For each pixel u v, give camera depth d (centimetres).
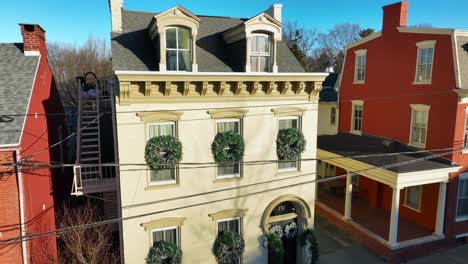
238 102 1241
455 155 1547
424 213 1703
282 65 1374
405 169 1490
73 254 1262
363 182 2086
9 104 1095
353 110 2245
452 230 1627
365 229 1666
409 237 1586
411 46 1756
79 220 1232
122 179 1123
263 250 1352
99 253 1264
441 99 1590
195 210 1225
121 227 1188
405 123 1814
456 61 1505
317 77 1306
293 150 1327
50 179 1464
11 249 1027
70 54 5538
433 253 1591
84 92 2236
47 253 1211
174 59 1201
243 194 1289
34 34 1339
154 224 1170
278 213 1423
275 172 1333
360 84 2166
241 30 1251
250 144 1280
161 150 1150
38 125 1321
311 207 1416
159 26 1127
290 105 1321
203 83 1148
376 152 1762
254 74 1198
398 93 1853
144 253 1173
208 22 1452
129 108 1102
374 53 2033
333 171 2281
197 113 1188
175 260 1187
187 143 1188
